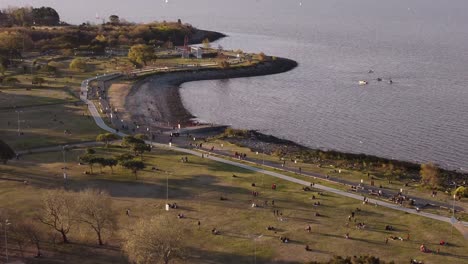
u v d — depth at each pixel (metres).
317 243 111.81
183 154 172.00
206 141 193.12
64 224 110.00
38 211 120.75
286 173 155.50
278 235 115.00
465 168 178.38
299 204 132.12
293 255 106.62
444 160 185.50
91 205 110.31
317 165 166.25
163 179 147.00
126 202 130.75
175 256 98.12
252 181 147.25
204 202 132.00
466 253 108.56
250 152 177.75
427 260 105.25
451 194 143.75
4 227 105.75
